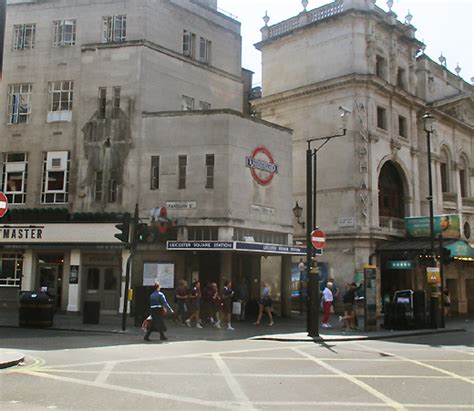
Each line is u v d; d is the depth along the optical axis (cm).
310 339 1786
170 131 2528
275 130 2717
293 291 3384
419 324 2334
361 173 3209
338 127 3328
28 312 1966
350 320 2195
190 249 2320
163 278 2441
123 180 2530
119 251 2491
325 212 3322
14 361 1121
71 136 2655
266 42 3831
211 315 2256
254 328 2130
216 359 1287
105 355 1302
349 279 3161
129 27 2695
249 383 991
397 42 3650
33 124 2703
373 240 3219
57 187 2634
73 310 2470
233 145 2481
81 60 2667
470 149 4356
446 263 2553
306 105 3528
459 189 4100
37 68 2744
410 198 3578
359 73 3259
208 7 3095
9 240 2534
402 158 3544
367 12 3356
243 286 2477
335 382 1017
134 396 859
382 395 902
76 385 934
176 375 1057
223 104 3052
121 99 2591
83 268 2519
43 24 2775
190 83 2859
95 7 2739
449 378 1079
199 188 2455
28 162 2681
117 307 2464
